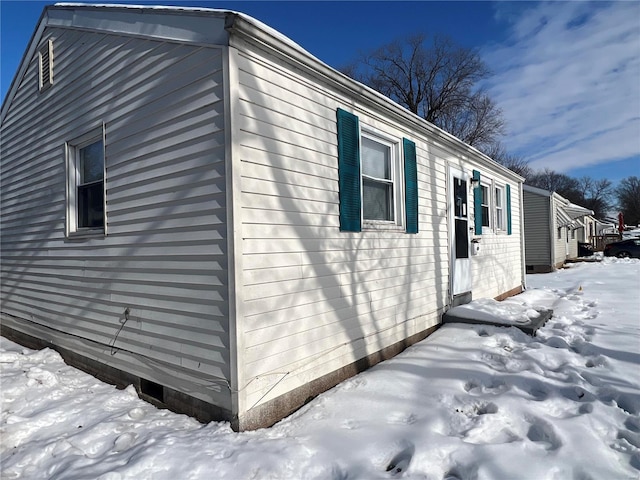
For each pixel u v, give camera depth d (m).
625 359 4.62
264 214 3.47
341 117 4.49
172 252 3.73
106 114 4.61
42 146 6.00
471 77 31.59
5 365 5.12
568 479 2.63
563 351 4.89
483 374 4.30
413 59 31.56
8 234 7.03
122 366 4.39
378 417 3.45
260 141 3.47
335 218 4.38
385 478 2.62
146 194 4.02
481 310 6.62
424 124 6.05
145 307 4.05
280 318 3.59
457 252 7.41
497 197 10.13
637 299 8.52
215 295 3.33
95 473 2.61
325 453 2.87
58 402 3.98
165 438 3.00
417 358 4.91
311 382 3.93
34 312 6.21
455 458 2.82
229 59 3.24
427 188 6.42
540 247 17.66
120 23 4.35
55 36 5.67
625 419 3.39
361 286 4.74
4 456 3.06
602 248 34.88
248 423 3.24
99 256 4.74
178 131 3.66
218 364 3.32
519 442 2.98
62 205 5.50
